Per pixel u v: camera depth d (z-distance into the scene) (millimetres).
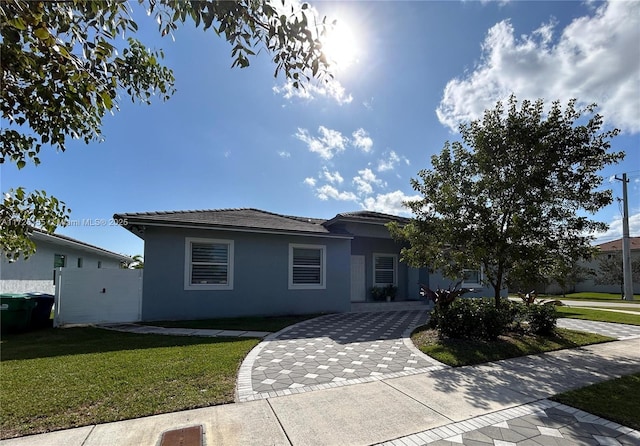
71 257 17938
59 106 2377
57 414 3803
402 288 17406
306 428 3588
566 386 5012
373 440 3355
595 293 33250
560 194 7883
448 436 3445
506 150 7988
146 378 4984
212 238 11859
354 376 5367
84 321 10352
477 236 7871
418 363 6156
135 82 3484
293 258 13359
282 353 6801
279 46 2365
